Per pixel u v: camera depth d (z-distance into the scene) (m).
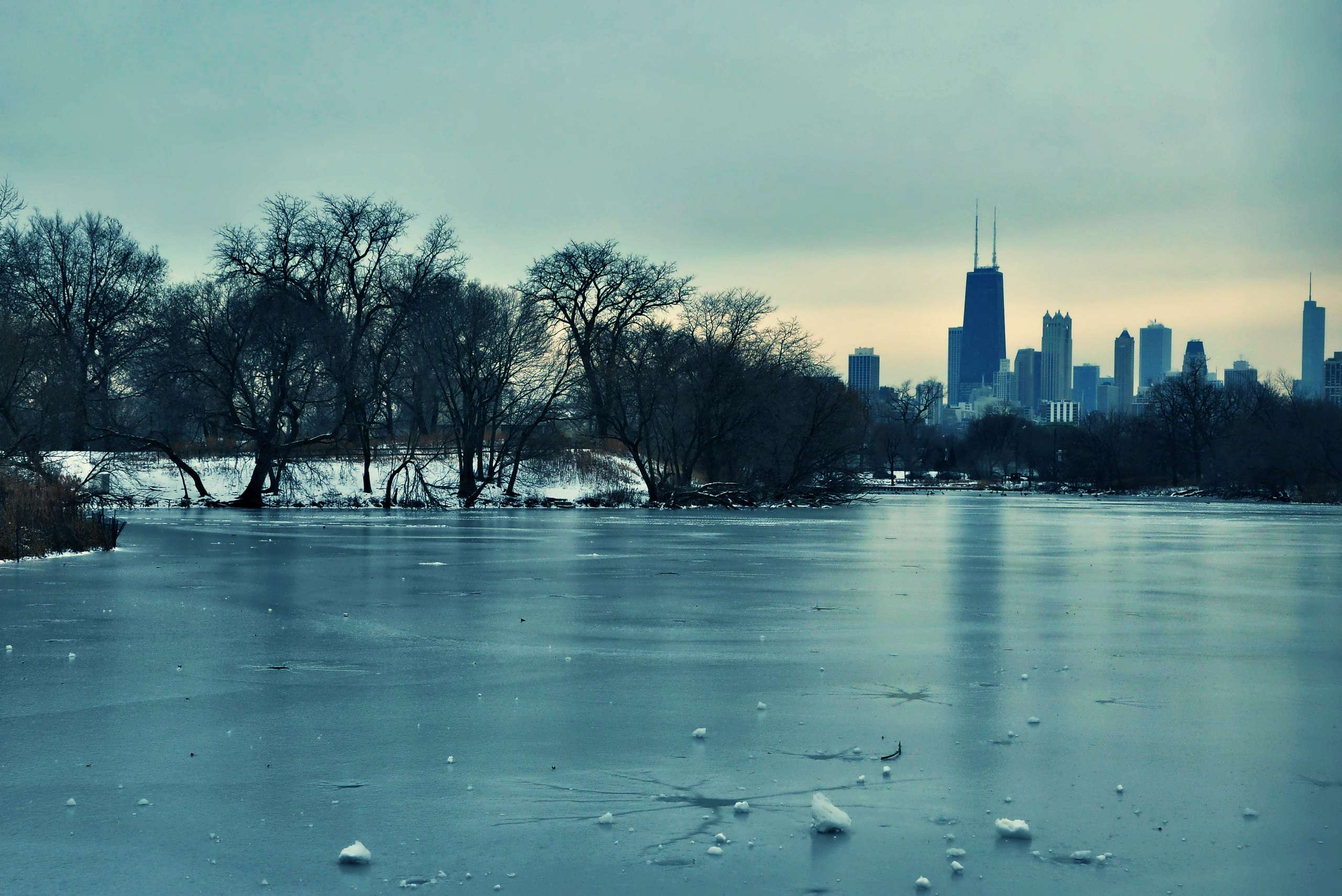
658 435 76.19
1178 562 32.81
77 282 72.69
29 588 23.73
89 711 11.77
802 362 77.44
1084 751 10.06
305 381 67.06
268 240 64.06
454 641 16.67
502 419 70.31
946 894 6.81
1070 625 18.64
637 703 12.17
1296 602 22.17
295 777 9.27
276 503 66.94
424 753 10.01
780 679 13.56
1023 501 102.12
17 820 8.20
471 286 69.56
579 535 43.75
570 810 8.41
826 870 7.21
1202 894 6.80
